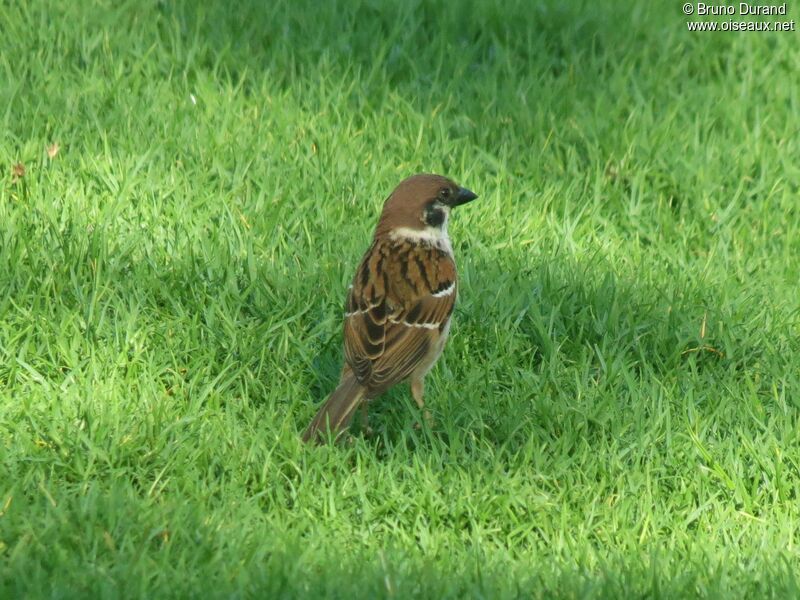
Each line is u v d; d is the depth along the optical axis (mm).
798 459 10461
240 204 13523
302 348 11328
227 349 11250
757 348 12352
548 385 11398
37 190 13094
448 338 11852
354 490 9734
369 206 13945
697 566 9016
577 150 15727
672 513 10000
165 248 12547
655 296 13000
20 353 10695
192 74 16109
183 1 17609
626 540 9477
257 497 9547
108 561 8617
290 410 10609
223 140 14570
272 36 17125
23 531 8711
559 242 13773
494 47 17547
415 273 10555
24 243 12008
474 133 15703
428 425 10680
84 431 10016
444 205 11023
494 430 10797
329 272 12398
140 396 10539
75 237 12203
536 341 12133
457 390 11258
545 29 18094
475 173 14727
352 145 14844
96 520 8938
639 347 11984
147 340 11219
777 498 10156
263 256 12695
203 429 10172
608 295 12719
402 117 15688
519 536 9609
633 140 15469
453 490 9852
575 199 14844
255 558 8750
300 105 15797
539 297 12484
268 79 16125
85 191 13523
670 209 14844
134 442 9852
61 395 10383
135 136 14398
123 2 17531
